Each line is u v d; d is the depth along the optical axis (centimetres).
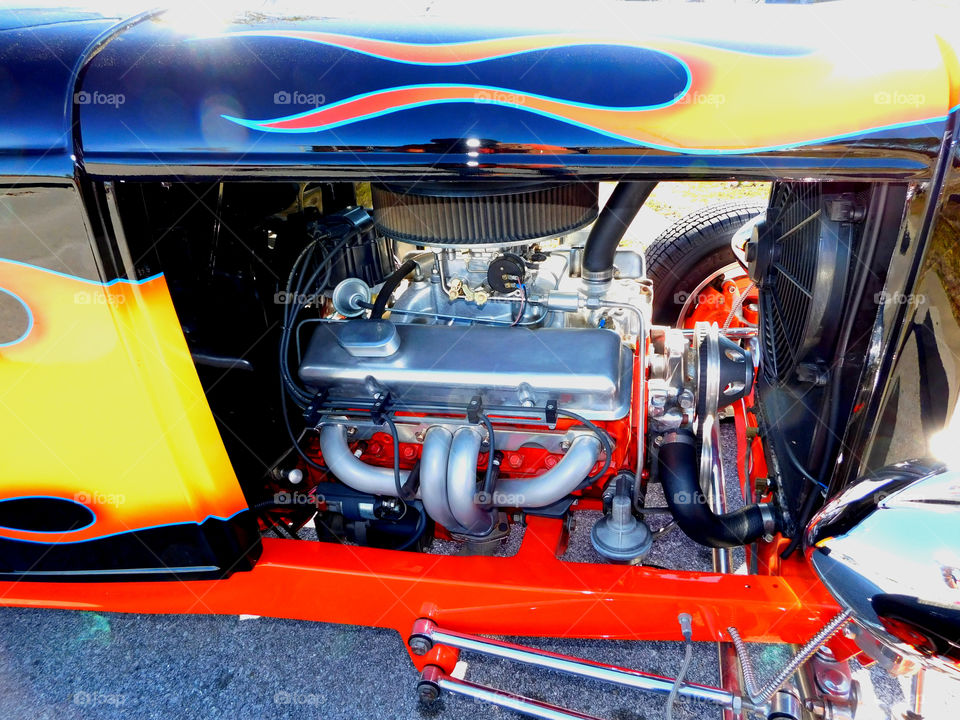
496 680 204
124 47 141
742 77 129
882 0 160
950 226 126
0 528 185
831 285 146
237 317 181
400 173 137
